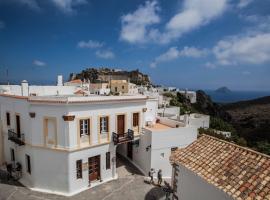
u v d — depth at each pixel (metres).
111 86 89.12
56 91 36.44
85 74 140.50
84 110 22.23
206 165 13.10
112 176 25.02
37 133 22.44
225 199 10.98
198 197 12.81
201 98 103.88
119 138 24.86
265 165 11.51
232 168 12.16
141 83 131.50
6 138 26.88
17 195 21.50
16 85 32.78
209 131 48.09
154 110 32.28
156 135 25.12
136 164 28.06
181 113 60.84
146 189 22.66
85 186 22.88
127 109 25.91
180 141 26.66
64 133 21.45
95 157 23.77
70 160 21.69
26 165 24.08
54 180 22.30
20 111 23.78
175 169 14.78
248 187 10.63
